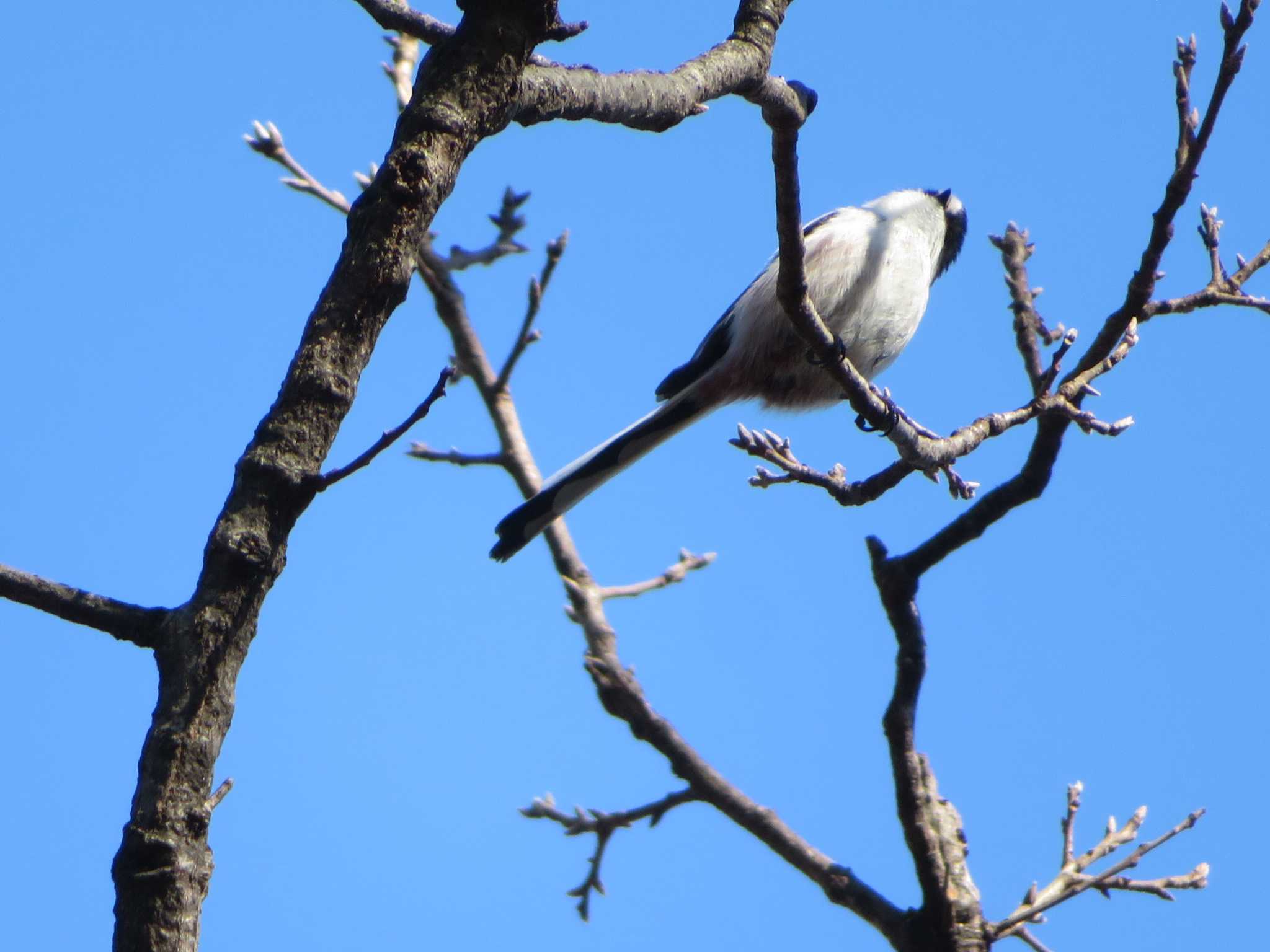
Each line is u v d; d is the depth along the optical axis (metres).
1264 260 8.09
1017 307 9.16
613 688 9.35
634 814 9.22
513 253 10.46
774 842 9.01
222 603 4.02
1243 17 7.24
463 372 10.41
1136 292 7.95
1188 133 7.59
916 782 8.80
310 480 4.11
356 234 4.29
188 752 3.88
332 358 4.19
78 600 4.13
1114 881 8.48
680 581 10.16
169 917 3.70
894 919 8.66
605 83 5.05
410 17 5.71
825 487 7.30
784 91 5.92
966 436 7.28
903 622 9.00
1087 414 7.48
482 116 4.44
